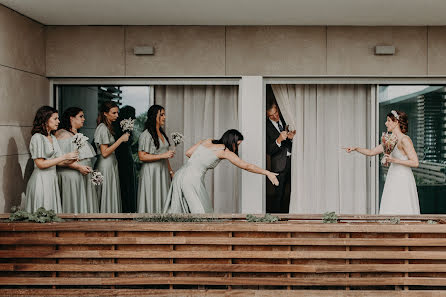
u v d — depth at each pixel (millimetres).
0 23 4652
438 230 3150
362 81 5676
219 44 5598
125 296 3191
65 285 3268
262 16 5172
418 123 5695
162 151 5469
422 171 5691
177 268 3195
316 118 5809
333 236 3188
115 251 3197
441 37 5555
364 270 3156
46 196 4516
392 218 3404
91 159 5695
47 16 5191
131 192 5715
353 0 4570
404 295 3143
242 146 5617
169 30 5613
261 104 5609
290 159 5805
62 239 3201
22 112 5078
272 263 3205
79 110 5062
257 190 5652
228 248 3209
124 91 5773
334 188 5805
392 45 5551
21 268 3211
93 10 4965
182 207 4594
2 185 4676
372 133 5730
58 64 5645
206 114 5824
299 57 5578
